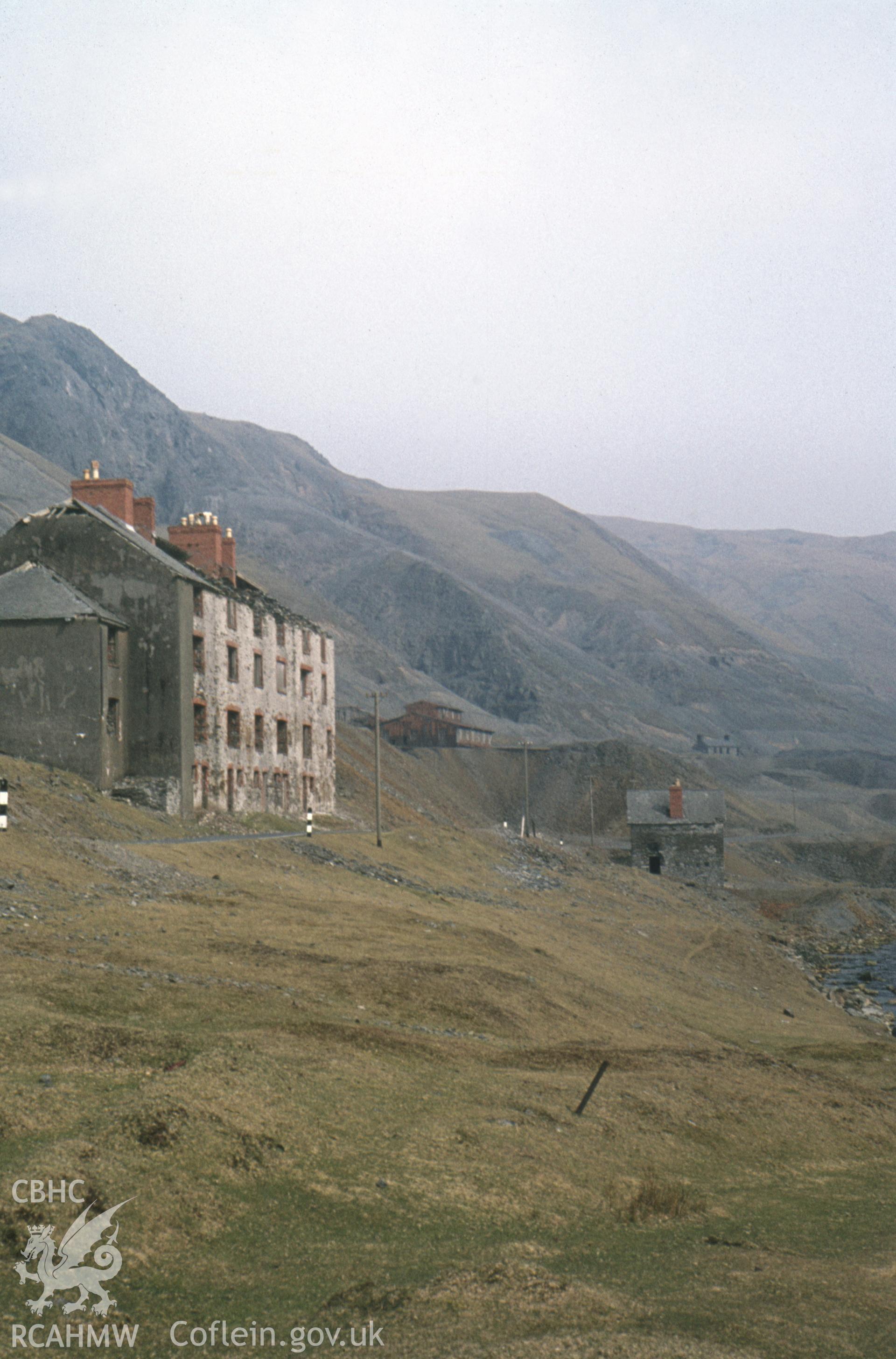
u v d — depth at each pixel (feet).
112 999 65.05
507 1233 40.65
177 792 190.49
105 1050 52.65
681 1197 47.52
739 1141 59.77
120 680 192.95
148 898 115.44
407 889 177.17
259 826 208.23
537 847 312.91
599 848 417.90
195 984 73.56
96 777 183.52
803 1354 31.37
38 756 184.44
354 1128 47.80
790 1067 83.82
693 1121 60.80
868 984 205.16
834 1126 66.74
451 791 529.45
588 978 125.49
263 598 252.62
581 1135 53.42
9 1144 40.29
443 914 154.71
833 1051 99.45
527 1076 63.87
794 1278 38.34
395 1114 50.85
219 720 209.56
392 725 635.66
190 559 243.40
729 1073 76.18
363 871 180.55
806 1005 165.37
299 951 95.91
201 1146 41.83
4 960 70.54
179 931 97.30
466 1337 30.68
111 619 188.96
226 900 121.90
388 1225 39.42
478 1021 83.41
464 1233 39.86
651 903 263.70
